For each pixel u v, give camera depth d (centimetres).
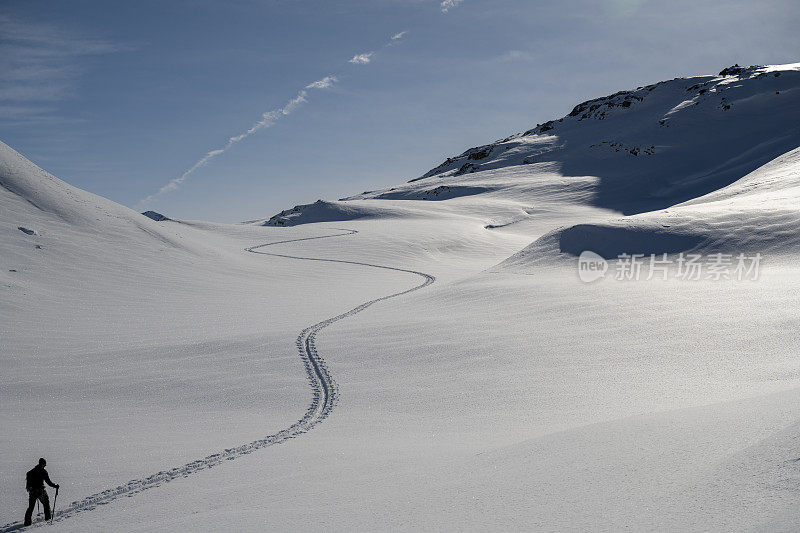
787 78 16750
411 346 2269
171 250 5409
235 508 847
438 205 11644
